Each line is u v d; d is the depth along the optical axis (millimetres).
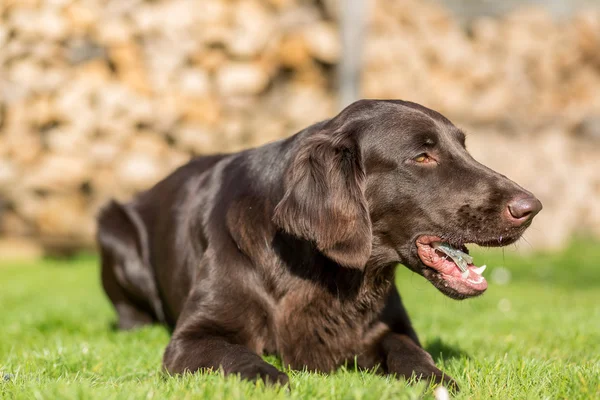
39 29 14641
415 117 5078
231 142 15797
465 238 4863
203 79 15633
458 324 7879
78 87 14953
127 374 5027
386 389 3830
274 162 5445
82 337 7020
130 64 15297
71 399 3672
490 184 4875
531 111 19641
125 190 15367
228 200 5602
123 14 15242
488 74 19125
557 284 13125
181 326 5238
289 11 16344
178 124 15500
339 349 5234
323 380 4215
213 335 5129
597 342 6613
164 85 15398
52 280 12188
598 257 15984
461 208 4867
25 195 15148
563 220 17562
